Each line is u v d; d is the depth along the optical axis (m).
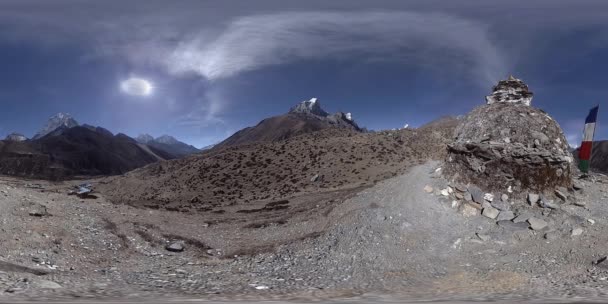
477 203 23.12
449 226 21.78
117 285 14.57
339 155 85.94
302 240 22.69
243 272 18.05
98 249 20.30
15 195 24.83
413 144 92.25
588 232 19.59
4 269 14.71
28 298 11.70
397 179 28.17
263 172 85.50
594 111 30.34
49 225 21.19
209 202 68.12
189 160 120.00
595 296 12.77
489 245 19.89
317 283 15.88
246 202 60.94
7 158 191.38
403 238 20.70
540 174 23.66
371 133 103.81
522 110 26.12
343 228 22.58
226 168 91.94
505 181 23.72
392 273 17.20
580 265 16.72
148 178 108.69
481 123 26.11
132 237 23.48
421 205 23.44
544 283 14.85
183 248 22.94
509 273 16.45
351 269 17.92
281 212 36.28
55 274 15.43
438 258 18.91
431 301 12.55
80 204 28.47
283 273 17.72
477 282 15.53
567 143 25.98
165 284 15.16
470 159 24.91
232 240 25.70
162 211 34.62
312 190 67.50
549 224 20.88
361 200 26.52
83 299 12.09
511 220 21.77
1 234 18.36
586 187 25.16
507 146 24.28
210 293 13.85
